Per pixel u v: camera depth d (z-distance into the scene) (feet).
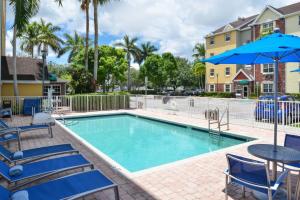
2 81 52.13
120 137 32.19
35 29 100.07
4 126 23.12
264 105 32.60
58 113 46.91
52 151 15.05
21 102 45.60
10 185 11.85
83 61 89.66
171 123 37.91
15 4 41.04
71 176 10.27
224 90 107.14
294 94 74.33
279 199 11.52
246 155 18.93
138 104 57.26
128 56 145.69
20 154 13.80
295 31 80.12
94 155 19.17
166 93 131.85
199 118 39.40
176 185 13.38
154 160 22.67
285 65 82.74
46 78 58.85
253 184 9.64
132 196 12.07
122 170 15.62
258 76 91.09
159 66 124.06
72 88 67.56
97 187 9.37
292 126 29.50
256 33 92.38
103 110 52.70
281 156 10.90
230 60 14.44
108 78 100.12
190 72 169.58
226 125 32.63
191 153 24.85
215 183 13.65
